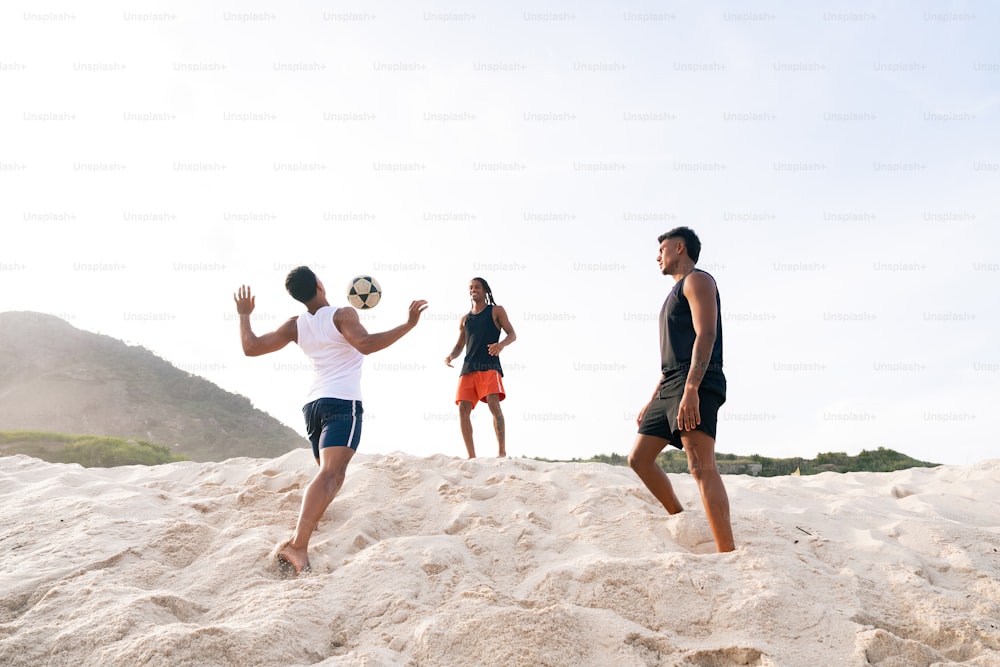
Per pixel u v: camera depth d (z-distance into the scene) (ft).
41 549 12.02
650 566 10.08
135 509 14.02
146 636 8.02
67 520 13.37
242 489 15.99
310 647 8.48
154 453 81.82
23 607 9.92
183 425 144.05
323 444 11.73
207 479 17.56
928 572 11.08
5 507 15.06
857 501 16.21
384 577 10.20
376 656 8.03
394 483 15.52
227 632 8.09
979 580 10.77
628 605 9.39
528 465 17.72
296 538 11.05
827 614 8.98
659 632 8.87
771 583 9.57
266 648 8.06
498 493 14.80
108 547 11.69
